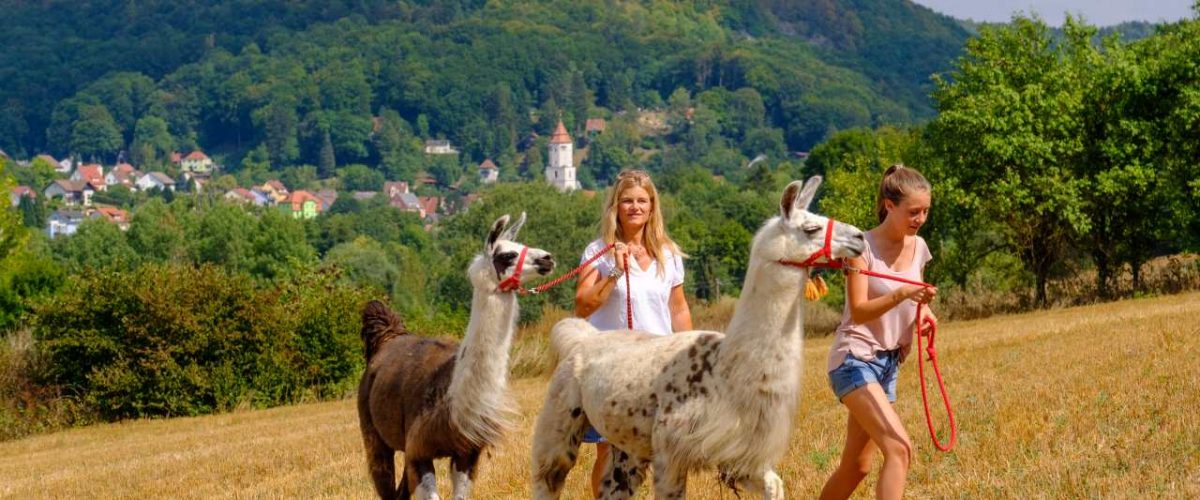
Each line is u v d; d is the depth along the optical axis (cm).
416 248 14138
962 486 798
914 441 983
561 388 709
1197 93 3394
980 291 4034
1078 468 792
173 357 2620
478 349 767
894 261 659
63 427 2577
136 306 2620
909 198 643
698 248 9019
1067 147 3566
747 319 629
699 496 853
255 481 1291
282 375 2684
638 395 663
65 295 2672
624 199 763
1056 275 4153
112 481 1446
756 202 11794
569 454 714
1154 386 1064
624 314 763
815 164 8544
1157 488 722
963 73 3962
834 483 697
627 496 722
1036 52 3894
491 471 1055
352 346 2759
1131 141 3584
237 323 2664
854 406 653
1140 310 2406
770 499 631
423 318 3447
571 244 8981
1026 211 3656
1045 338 1842
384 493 880
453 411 771
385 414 841
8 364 2619
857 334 658
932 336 670
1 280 3591
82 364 2644
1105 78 3619
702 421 635
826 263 622
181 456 1638
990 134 3581
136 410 2619
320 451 1464
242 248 9262
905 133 5378
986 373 1405
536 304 6266
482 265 772
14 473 1744
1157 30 4019
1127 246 3647
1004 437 933
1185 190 3447
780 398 625
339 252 9581
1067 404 1032
